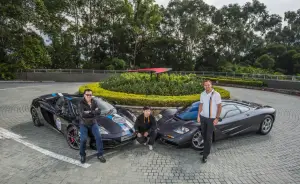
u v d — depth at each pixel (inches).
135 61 1541.6
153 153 209.2
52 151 207.3
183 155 206.5
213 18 1600.6
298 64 1526.8
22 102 405.4
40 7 913.5
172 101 332.5
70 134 214.5
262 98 549.0
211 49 1542.8
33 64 954.7
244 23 1910.7
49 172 171.5
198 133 216.4
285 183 165.6
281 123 312.7
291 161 199.5
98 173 171.6
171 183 161.8
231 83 900.0
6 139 231.6
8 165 180.5
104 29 1380.4
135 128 219.3
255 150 220.5
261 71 1128.8
